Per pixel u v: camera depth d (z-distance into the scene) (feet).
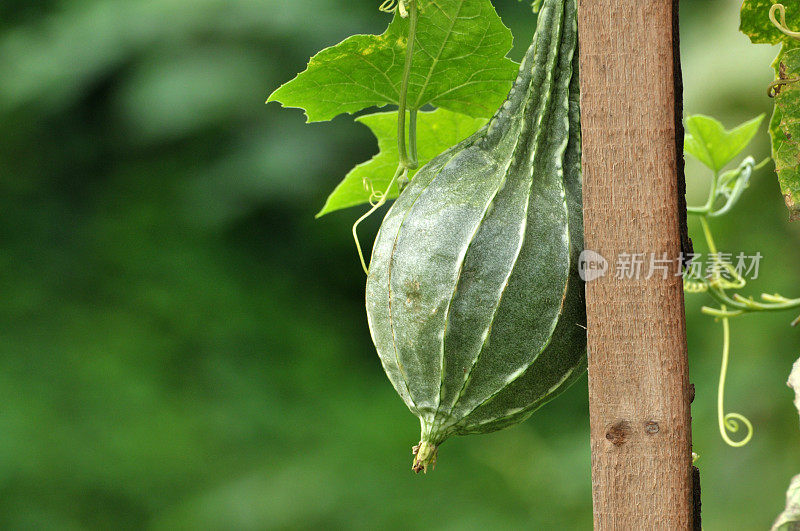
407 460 11.46
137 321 13.34
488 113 4.65
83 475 11.66
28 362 12.82
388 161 4.93
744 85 7.80
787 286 7.93
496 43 4.47
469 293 4.16
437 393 4.21
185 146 13.47
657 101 4.01
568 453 10.62
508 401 4.19
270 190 11.80
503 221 4.17
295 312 13.64
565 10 4.18
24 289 13.60
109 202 14.25
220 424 12.23
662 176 4.01
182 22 11.67
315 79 4.55
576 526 9.78
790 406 7.82
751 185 7.89
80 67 12.01
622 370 4.03
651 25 4.01
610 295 4.03
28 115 12.86
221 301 13.52
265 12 11.60
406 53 4.44
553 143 4.17
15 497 11.35
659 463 4.01
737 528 7.71
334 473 11.19
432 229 4.19
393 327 4.23
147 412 12.25
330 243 13.84
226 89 11.42
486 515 10.19
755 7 4.47
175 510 11.17
